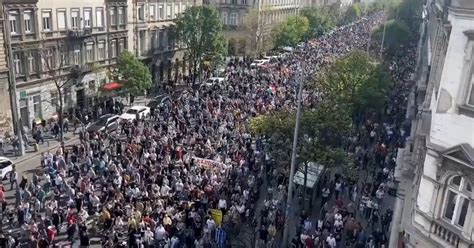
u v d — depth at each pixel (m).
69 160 33.94
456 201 15.98
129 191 28.02
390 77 49.62
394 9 116.06
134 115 44.97
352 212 29.02
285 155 28.33
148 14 63.00
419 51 63.09
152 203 27.25
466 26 14.95
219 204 27.52
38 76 45.78
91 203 27.03
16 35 42.81
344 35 109.31
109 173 30.88
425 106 24.08
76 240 25.42
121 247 23.31
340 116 28.91
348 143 34.88
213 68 68.25
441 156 16.09
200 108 45.53
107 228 25.72
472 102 15.16
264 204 29.58
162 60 67.56
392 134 40.59
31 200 27.62
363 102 40.19
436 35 28.19
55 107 48.41
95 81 53.66
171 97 55.12
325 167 28.88
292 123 27.86
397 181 29.44
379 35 83.94
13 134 42.69
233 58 82.62
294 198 30.95
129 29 59.38
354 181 31.20
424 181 17.14
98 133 39.31
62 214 26.70
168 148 34.97
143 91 53.62
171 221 25.38
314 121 27.66
